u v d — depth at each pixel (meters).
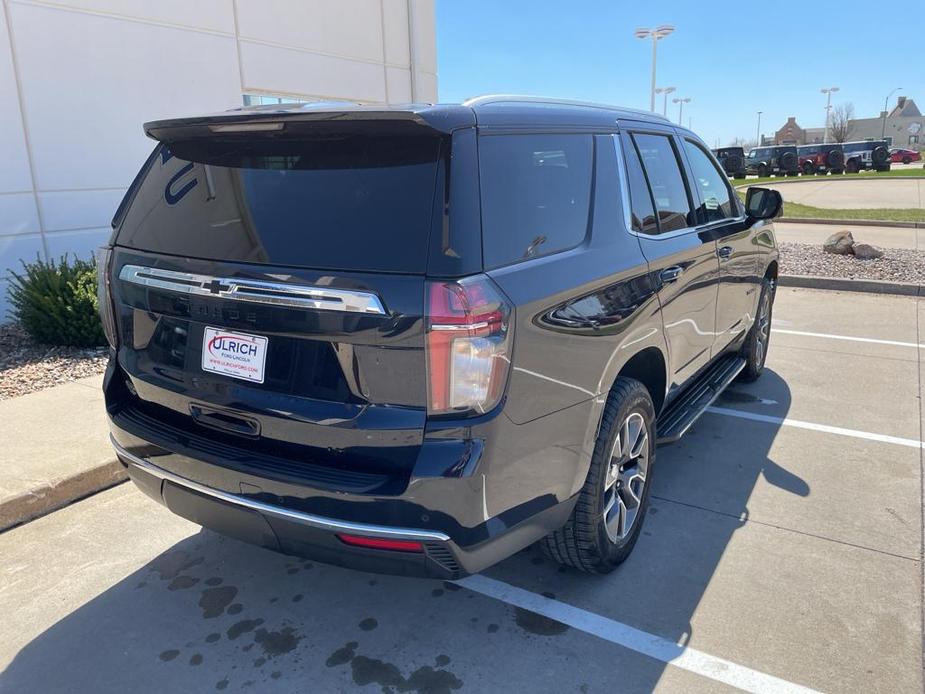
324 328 2.22
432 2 13.17
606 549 3.03
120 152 8.38
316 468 2.32
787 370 6.22
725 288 4.43
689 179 4.08
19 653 2.76
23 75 7.43
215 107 9.46
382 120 2.23
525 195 2.54
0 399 5.12
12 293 6.70
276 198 2.44
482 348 2.15
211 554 3.44
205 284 2.46
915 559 3.33
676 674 2.61
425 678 2.61
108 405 2.92
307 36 10.73
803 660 2.67
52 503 3.84
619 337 2.89
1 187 7.36
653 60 28.56
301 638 2.84
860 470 4.27
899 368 6.24
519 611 2.98
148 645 2.80
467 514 2.21
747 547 3.44
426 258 2.15
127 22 8.28
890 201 22.48
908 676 2.58
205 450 2.52
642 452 3.27
